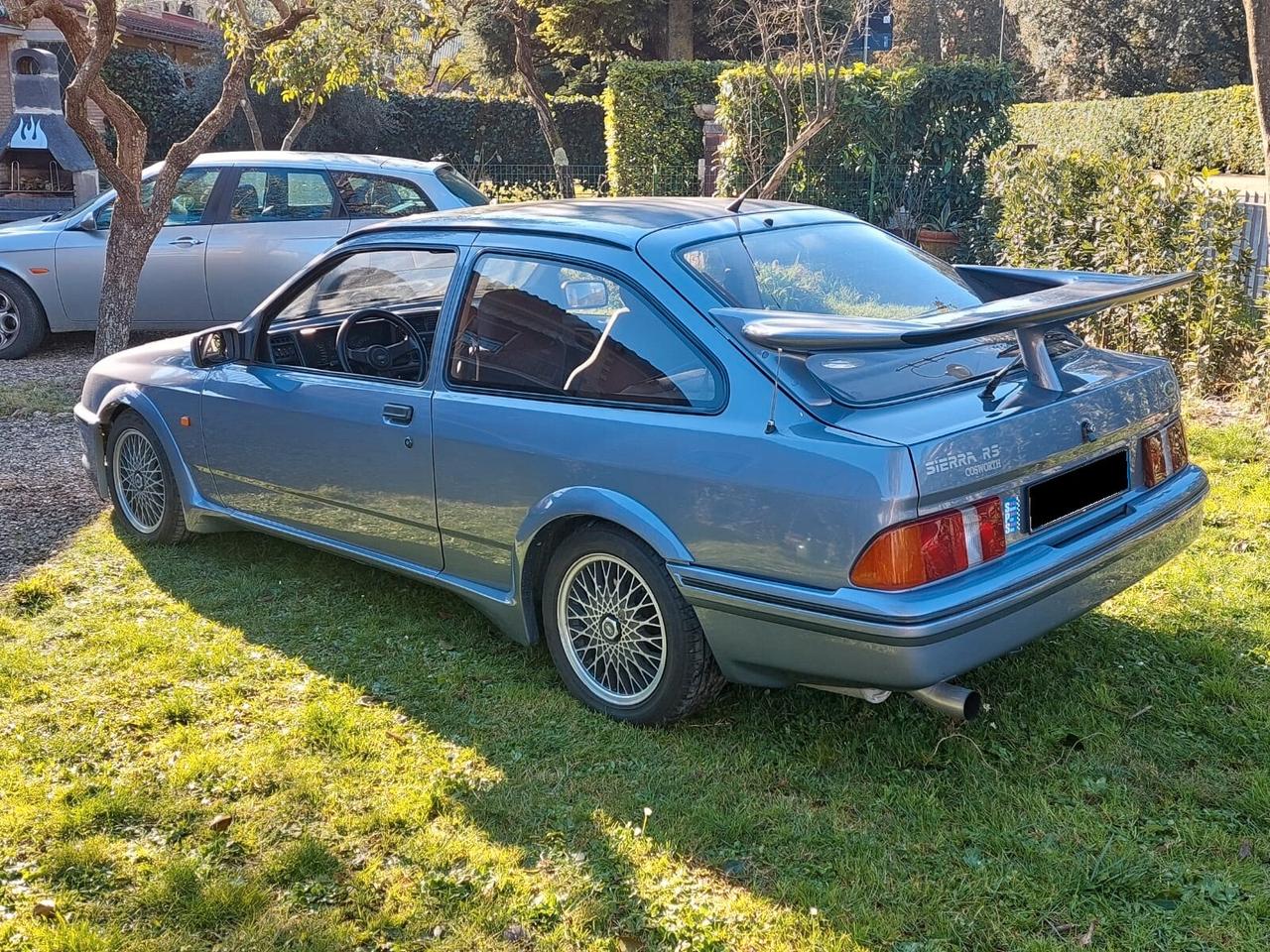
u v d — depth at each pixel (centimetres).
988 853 320
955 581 324
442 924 298
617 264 388
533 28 3200
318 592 519
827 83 1153
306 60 1070
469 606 500
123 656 451
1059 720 386
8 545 581
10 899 310
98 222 1104
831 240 432
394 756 378
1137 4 3762
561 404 393
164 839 336
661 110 1753
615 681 402
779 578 338
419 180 1082
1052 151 993
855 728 387
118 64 2652
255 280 1073
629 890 309
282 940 294
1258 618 455
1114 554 361
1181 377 830
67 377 1020
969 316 317
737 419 347
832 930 291
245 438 512
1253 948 279
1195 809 336
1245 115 2486
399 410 441
